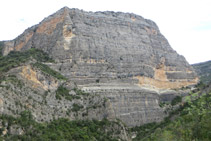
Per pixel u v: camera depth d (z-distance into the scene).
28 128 74.25
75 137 85.69
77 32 140.50
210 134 54.22
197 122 57.62
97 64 138.25
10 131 68.81
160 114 150.12
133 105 136.62
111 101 126.81
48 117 89.56
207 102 58.28
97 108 106.38
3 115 71.19
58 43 135.75
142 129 132.50
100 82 133.38
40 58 130.62
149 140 100.38
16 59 118.25
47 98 96.69
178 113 143.88
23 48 153.88
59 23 144.88
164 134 79.44
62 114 97.00
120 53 154.00
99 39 148.25
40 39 148.25
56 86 106.31
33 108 86.12
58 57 131.88
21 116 77.50
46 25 151.75
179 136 64.06
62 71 125.38
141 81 154.88
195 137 57.38
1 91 76.94
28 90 90.19
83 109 105.19
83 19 149.00
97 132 96.25
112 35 157.12
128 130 111.12
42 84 100.12
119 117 126.75
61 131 84.25
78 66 130.62
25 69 96.12
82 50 136.25
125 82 144.62
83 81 128.38
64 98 103.50
